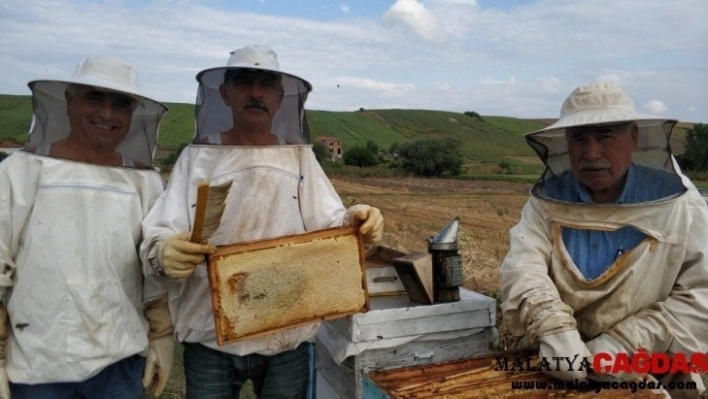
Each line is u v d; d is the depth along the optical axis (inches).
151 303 113.0
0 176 98.6
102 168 102.8
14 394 102.0
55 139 101.6
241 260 92.6
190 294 107.1
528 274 103.7
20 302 98.0
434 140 2111.2
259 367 112.0
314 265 98.5
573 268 102.9
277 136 109.7
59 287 97.5
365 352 109.5
